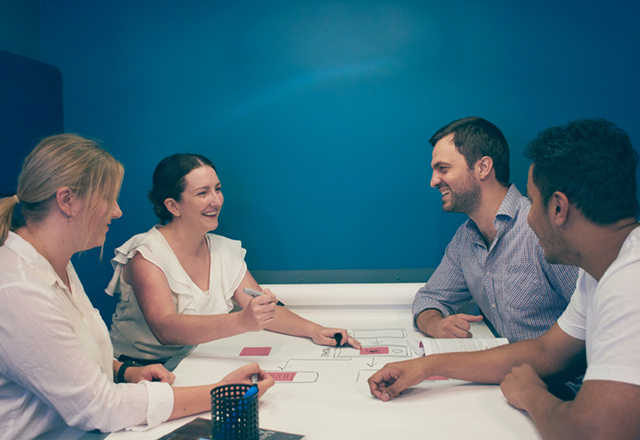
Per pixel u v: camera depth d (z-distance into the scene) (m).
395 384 1.08
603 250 0.86
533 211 0.93
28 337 0.87
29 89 1.93
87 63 2.10
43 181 0.95
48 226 0.98
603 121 0.86
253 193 2.10
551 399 0.92
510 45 1.95
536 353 1.12
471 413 1.00
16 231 0.99
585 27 1.92
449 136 1.55
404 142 2.03
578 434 0.77
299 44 2.02
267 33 2.03
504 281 1.50
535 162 0.91
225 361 1.35
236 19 2.03
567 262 0.93
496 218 1.48
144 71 2.09
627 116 1.94
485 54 1.96
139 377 1.20
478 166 1.51
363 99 2.02
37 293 0.89
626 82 1.93
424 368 1.11
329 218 2.09
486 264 1.54
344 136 2.04
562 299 1.44
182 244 1.70
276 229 2.11
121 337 1.74
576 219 0.86
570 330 1.08
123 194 2.14
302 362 1.33
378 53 2.00
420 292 1.77
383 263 2.09
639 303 0.75
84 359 0.94
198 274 1.74
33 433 0.95
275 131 2.07
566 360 1.10
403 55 1.99
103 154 1.02
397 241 2.07
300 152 2.07
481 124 1.54
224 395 0.88
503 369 1.12
